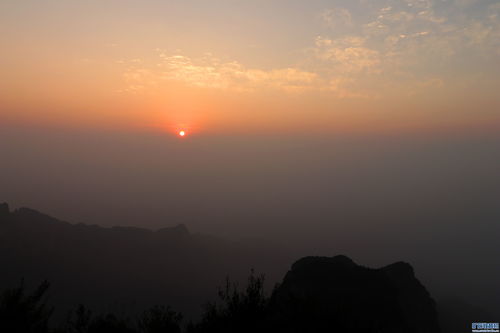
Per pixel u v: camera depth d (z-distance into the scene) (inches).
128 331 434.6
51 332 398.6
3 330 335.0
